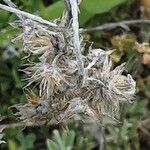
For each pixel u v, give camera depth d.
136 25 0.27
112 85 0.18
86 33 0.25
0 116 0.22
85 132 0.25
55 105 0.18
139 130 0.26
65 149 0.21
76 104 0.18
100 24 0.26
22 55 0.22
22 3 0.23
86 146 0.24
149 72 0.26
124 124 0.24
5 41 0.23
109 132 0.25
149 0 0.27
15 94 0.25
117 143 0.24
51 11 0.22
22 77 0.24
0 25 0.23
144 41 0.26
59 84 0.17
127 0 0.27
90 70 0.17
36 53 0.17
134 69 0.25
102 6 0.23
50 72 0.17
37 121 0.19
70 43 0.17
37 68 0.17
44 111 0.19
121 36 0.25
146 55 0.25
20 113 0.19
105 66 0.17
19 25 0.18
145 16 0.27
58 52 0.17
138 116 0.25
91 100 0.18
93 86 0.17
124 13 0.27
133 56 0.25
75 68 0.17
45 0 0.26
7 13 0.23
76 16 0.16
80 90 0.18
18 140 0.24
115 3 0.23
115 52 0.25
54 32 0.17
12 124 0.23
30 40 0.17
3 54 0.25
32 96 0.19
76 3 0.16
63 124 0.20
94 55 0.17
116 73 0.18
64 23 0.17
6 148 0.24
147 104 0.26
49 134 0.25
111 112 0.18
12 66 0.25
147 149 0.26
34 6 0.23
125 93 0.18
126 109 0.24
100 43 0.26
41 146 0.25
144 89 0.26
